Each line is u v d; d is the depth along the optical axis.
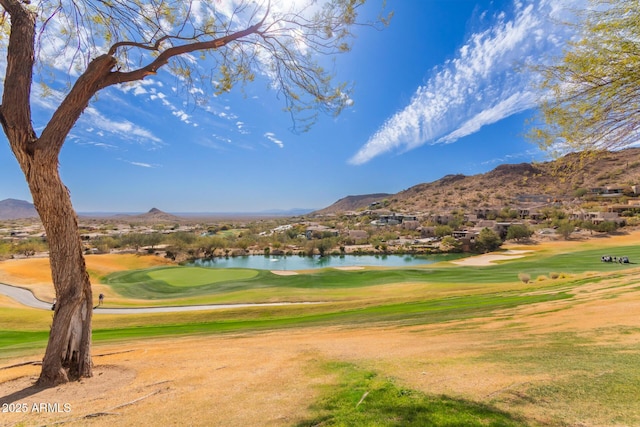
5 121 4.54
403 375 5.21
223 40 5.32
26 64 4.64
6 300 26.20
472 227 93.25
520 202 117.62
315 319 15.86
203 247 68.50
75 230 5.43
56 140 4.75
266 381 5.43
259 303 24.56
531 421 3.37
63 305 5.46
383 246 75.75
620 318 8.08
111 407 4.38
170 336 12.95
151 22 5.41
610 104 4.09
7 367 6.60
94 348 10.10
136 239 67.94
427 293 24.02
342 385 4.94
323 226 129.88
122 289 31.48
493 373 4.93
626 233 62.94
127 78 5.21
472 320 10.98
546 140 4.63
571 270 33.97
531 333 7.82
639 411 3.41
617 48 3.88
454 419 3.49
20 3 4.80
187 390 5.08
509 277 32.72
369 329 11.27
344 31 5.32
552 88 4.46
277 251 76.50
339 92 5.95
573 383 4.24
